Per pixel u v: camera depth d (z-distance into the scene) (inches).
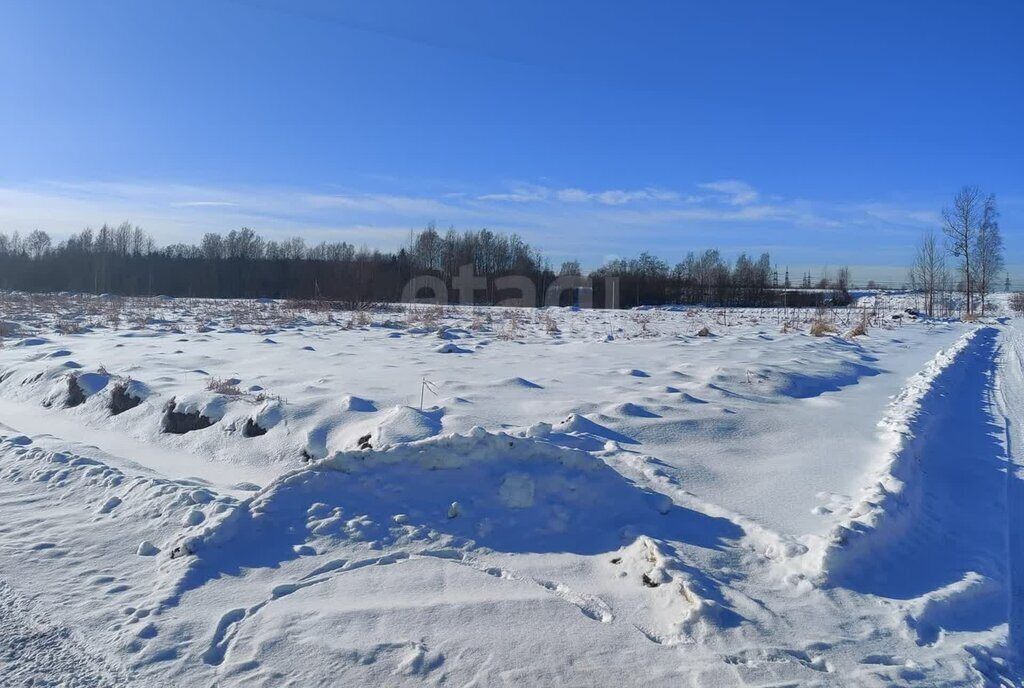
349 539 186.5
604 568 177.8
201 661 139.0
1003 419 412.2
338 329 796.0
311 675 133.5
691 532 195.0
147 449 310.0
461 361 498.6
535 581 170.9
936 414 379.9
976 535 218.8
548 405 316.2
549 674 133.6
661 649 142.6
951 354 690.2
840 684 132.6
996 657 149.3
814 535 188.7
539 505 202.7
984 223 1792.6
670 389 372.2
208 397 331.3
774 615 156.2
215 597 163.3
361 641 144.0
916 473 261.0
